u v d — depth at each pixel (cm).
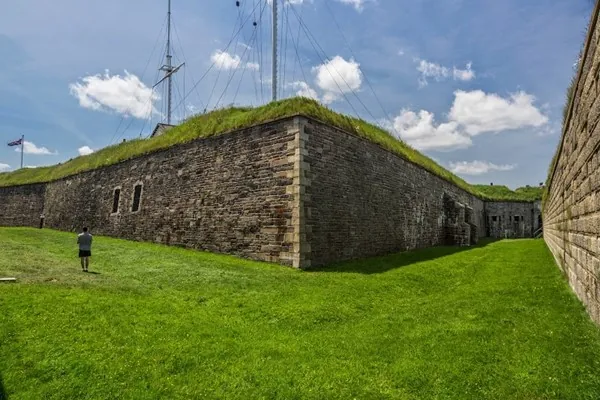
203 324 643
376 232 1619
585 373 399
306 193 1238
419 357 499
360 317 728
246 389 432
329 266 1245
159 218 1798
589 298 563
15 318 591
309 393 420
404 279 1080
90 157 2802
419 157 2356
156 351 524
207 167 1579
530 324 574
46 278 853
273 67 2020
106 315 643
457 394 400
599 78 445
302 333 634
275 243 1258
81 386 440
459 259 1549
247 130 1429
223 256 1377
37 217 2983
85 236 1057
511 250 1884
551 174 1287
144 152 2006
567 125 721
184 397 419
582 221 604
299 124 1262
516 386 397
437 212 2380
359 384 439
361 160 1555
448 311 713
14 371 464
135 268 1098
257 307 758
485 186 4359
